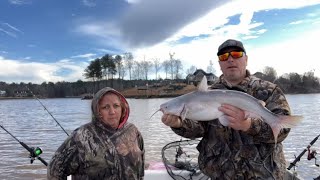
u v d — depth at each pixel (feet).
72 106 77.61
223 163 4.02
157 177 5.71
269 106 3.95
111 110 3.90
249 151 3.90
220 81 4.44
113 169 3.80
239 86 4.15
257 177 3.86
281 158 4.03
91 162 3.74
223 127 4.04
